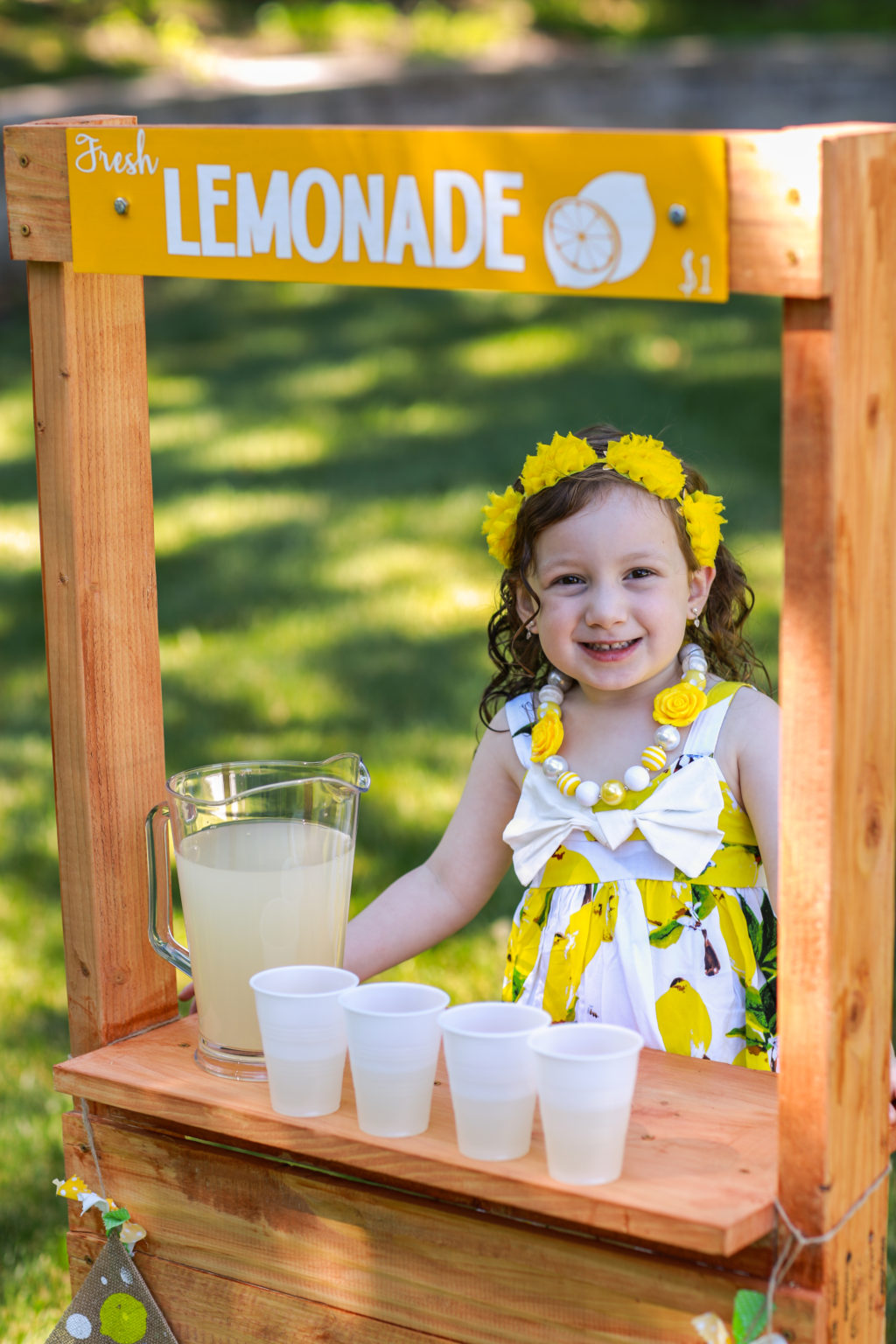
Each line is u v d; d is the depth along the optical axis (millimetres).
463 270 1245
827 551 1126
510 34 16609
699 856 1578
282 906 1446
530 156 1198
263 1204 1430
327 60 14414
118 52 13281
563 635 1619
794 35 17391
